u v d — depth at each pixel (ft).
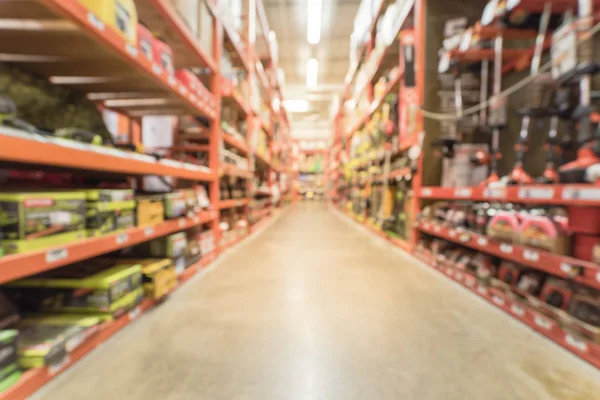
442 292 5.93
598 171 4.04
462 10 8.96
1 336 2.68
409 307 5.16
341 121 29.63
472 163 7.78
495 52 7.69
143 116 8.58
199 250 7.36
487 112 8.48
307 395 2.92
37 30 3.78
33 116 4.53
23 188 3.84
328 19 21.75
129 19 4.34
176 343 3.87
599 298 3.86
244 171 12.31
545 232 4.42
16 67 4.93
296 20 22.02
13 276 2.63
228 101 11.42
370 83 15.96
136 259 5.57
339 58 28.04
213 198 8.57
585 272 3.76
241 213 13.73
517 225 5.00
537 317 4.31
